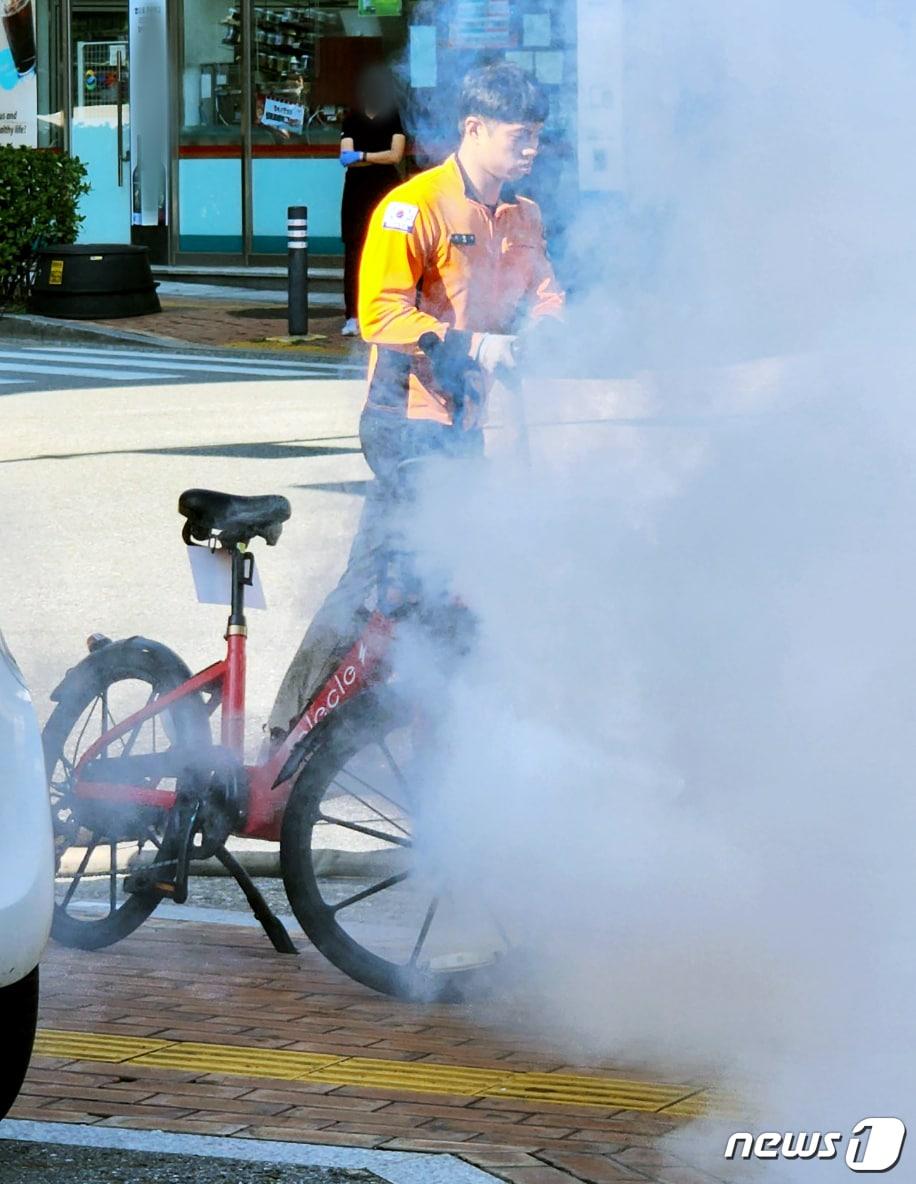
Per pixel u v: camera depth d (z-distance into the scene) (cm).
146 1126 587
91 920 768
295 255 2722
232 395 2278
